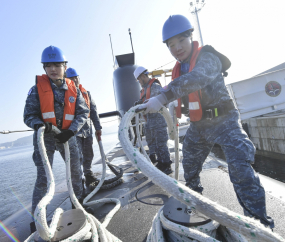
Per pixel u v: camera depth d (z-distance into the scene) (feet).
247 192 3.73
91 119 9.89
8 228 6.20
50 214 6.97
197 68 3.60
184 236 3.19
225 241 3.35
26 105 5.99
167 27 4.57
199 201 1.95
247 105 38.52
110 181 9.84
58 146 6.64
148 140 13.26
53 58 6.17
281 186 6.56
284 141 35.40
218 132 4.33
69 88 6.66
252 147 3.95
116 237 4.75
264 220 3.61
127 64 28.19
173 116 5.60
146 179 9.91
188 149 5.21
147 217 6.04
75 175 7.12
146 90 11.62
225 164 10.20
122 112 26.43
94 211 7.02
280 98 37.99
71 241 3.39
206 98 4.42
